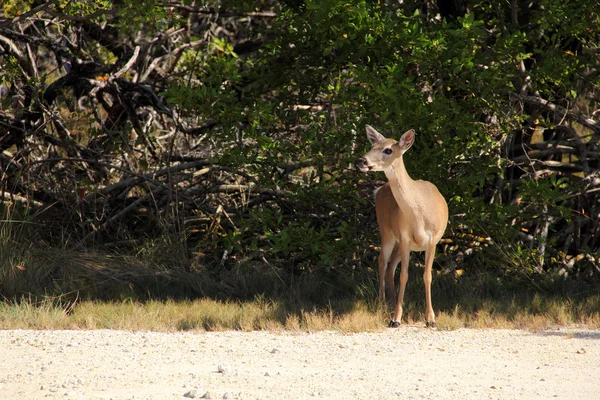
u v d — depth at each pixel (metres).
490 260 18.05
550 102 19.91
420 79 18.19
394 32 16.84
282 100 19.06
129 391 9.30
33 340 12.21
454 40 16.83
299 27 18.02
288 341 12.45
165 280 17.42
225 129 17.77
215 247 19.31
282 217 18.34
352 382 9.77
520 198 19.31
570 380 10.00
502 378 10.09
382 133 17.91
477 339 12.74
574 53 19.98
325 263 17.14
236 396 9.07
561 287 17.20
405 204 14.05
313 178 18.73
